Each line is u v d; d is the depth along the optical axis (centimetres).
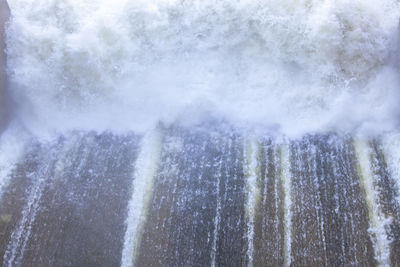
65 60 806
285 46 807
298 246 714
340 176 757
